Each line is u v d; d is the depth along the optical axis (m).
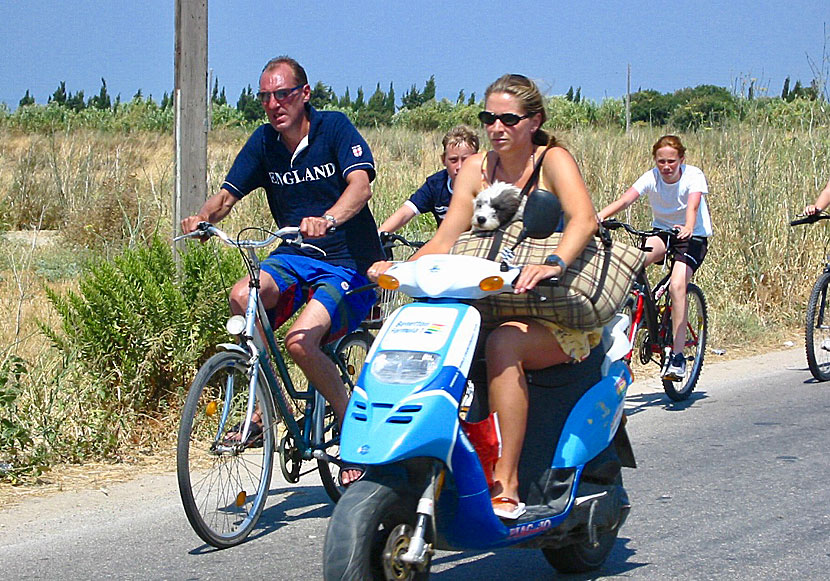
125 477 9.20
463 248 6.29
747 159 18.39
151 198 19.08
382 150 24.00
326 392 7.69
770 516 8.09
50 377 10.26
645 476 9.32
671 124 27.86
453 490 5.48
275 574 6.92
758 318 16.64
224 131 32.75
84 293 10.41
